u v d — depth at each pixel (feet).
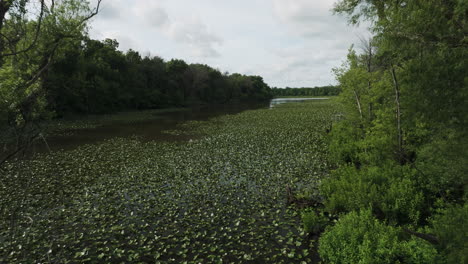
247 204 31.86
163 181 39.99
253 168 45.68
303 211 28.99
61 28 17.03
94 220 28.25
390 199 25.21
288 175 41.34
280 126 95.35
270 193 34.99
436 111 18.81
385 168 31.71
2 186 36.91
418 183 27.07
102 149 62.03
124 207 31.14
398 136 32.45
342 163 43.88
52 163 49.26
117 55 179.93
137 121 123.54
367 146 37.55
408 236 20.61
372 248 18.08
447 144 19.88
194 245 23.62
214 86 289.53
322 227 25.25
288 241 23.95
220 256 22.22
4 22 14.14
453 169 20.56
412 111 21.04
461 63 16.62
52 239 24.66
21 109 13.21
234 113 164.55
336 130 60.80
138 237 25.04
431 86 18.63
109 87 154.30
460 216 17.16
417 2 19.69
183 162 50.11
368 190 26.73
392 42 21.81
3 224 26.94
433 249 17.07
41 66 15.83
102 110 154.40
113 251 22.85
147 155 55.83
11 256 22.07
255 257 22.02
